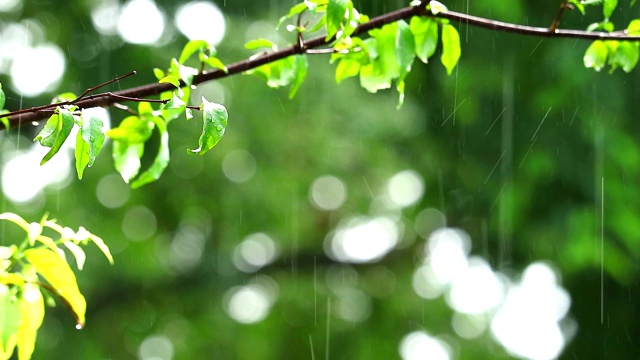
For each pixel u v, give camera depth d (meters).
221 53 10.45
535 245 8.20
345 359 12.48
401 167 11.39
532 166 7.86
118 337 12.06
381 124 10.20
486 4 7.46
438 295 13.20
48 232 11.10
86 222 11.39
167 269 12.20
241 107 10.96
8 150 10.84
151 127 3.73
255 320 13.35
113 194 11.76
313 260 12.88
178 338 12.66
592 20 7.54
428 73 8.45
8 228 10.73
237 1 10.66
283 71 3.66
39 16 9.84
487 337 12.34
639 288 8.98
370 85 3.71
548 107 7.61
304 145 11.04
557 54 7.58
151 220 12.22
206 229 12.16
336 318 12.84
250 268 13.52
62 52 9.88
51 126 2.62
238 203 11.53
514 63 7.80
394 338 12.52
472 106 8.08
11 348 3.12
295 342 12.66
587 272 8.94
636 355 9.11
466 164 8.55
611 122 7.55
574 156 7.79
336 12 3.21
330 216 13.21
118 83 9.81
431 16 3.60
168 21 10.29
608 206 7.74
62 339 11.67
